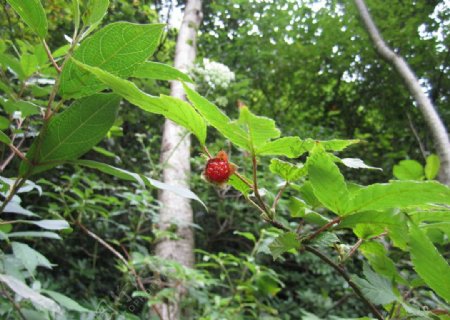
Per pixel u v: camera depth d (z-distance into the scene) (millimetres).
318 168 182
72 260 903
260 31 1773
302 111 1923
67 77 192
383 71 1687
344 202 185
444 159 510
